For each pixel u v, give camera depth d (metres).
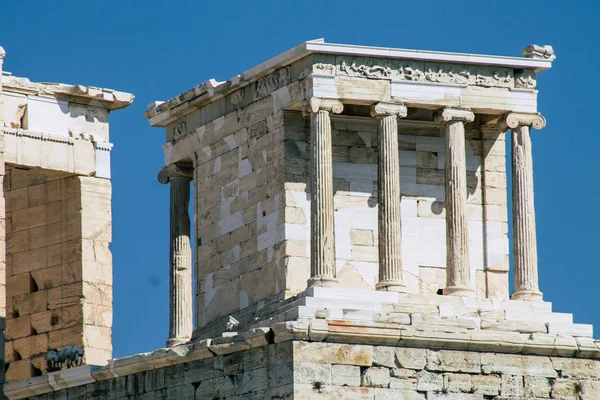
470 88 103.06
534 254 102.44
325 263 99.06
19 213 112.81
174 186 111.25
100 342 109.81
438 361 98.81
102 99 111.19
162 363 102.44
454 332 98.94
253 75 104.75
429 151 104.69
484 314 100.19
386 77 101.81
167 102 111.06
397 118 101.62
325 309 97.19
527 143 103.50
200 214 109.19
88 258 110.06
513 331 100.25
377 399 97.31
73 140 110.19
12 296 112.44
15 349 111.88
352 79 101.19
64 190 111.06
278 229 102.62
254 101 105.50
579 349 100.88
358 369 97.31
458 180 102.06
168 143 111.81
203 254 108.62
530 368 100.38
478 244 104.94
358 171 103.25
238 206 106.19
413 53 102.06
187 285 109.81
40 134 109.00
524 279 102.06
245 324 103.62
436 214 104.25
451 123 102.62
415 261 103.44
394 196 100.69
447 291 101.19
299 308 97.00
